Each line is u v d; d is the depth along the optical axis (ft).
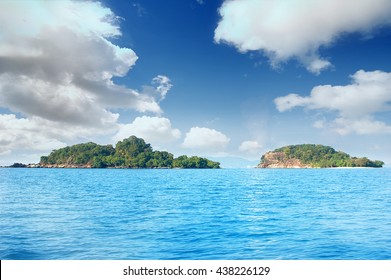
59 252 47.01
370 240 52.60
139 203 102.17
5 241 51.85
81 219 71.67
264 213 80.69
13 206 93.97
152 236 55.57
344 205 96.27
